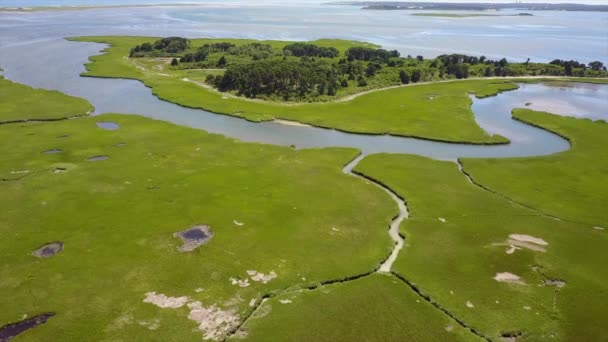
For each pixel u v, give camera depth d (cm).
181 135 7862
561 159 7100
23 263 4269
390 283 4172
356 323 3688
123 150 7100
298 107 9869
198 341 3466
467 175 6525
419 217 5297
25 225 4894
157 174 6244
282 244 4684
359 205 5550
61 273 4134
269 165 6694
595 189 6041
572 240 4834
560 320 3712
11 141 7306
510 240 4828
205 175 6247
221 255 4472
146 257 4403
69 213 5150
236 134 8219
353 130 8425
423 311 3828
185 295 3928
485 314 3784
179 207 5353
